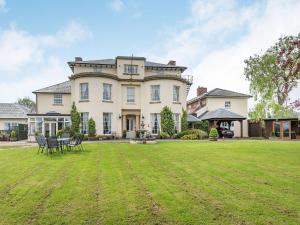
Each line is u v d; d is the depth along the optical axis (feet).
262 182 24.76
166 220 15.74
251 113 56.29
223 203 18.63
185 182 25.02
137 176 27.94
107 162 38.09
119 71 103.30
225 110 114.11
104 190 22.27
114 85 99.55
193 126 116.06
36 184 24.68
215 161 38.37
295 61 35.70
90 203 18.92
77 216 16.48
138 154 47.62
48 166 35.14
